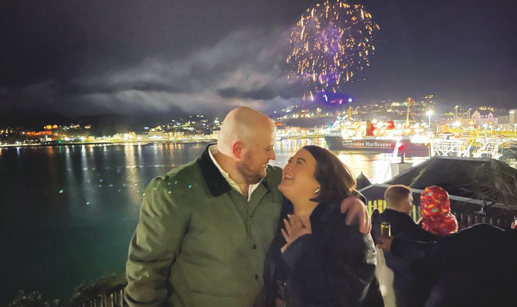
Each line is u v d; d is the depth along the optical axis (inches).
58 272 855.1
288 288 63.2
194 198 68.1
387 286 89.1
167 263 69.1
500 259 76.2
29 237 1141.7
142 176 2361.0
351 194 65.4
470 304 75.9
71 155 4589.1
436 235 94.0
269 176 77.7
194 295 70.1
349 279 60.1
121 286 189.6
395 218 94.7
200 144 7185.0
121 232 1163.3
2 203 1649.9
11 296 737.0
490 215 192.9
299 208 66.3
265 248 72.7
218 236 68.4
